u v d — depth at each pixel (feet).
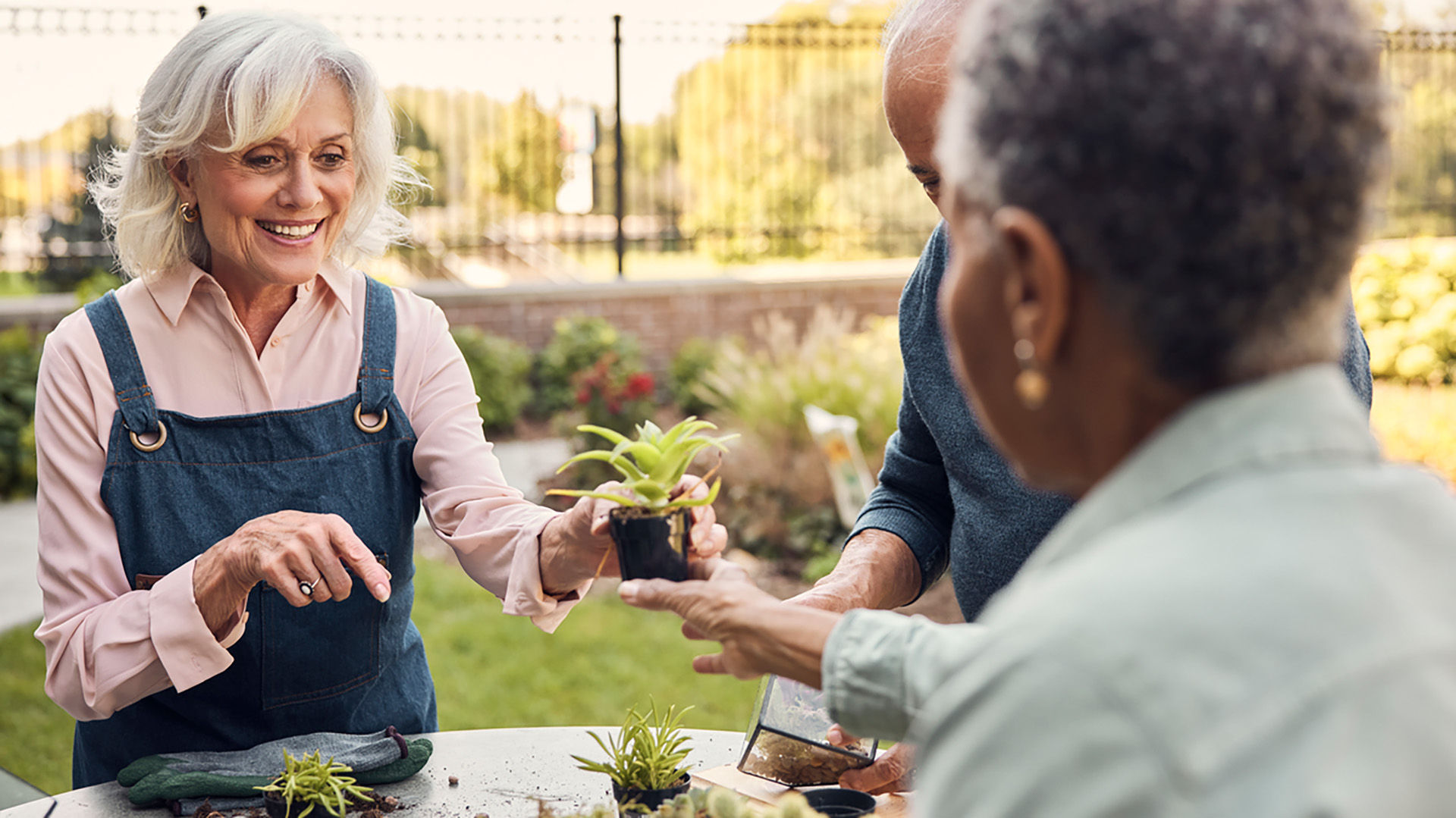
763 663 3.91
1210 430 2.39
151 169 5.86
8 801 5.96
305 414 6.07
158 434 5.81
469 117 34.53
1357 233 2.36
